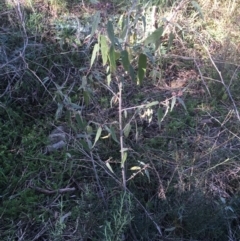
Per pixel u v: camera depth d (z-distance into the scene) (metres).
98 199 2.59
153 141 3.00
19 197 2.72
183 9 3.80
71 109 2.74
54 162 2.87
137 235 2.49
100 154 2.90
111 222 2.41
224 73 3.43
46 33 3.66
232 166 2.84
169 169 2.81
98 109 3.15
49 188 2.77
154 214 2.57
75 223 2.54
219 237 2.55
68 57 3.53
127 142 2.97
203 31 3.80
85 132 2.66
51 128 3.12
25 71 3.31
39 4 3.92
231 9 3.92
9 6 3.79
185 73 3.57
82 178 2.83
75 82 3.39
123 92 3.32
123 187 2.52
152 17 3.36
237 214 2.63
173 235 2.54
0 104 3.18
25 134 3.08
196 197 2.52
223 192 2.72
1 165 2.89
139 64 2.10
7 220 2.61
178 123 3.14
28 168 2.87
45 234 2.56
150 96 3.34
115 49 2.12
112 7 3.74
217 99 3.40
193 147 2.98
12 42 3.58
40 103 3.30
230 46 3.55
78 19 3.78
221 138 3.09
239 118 2.95
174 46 3.69
